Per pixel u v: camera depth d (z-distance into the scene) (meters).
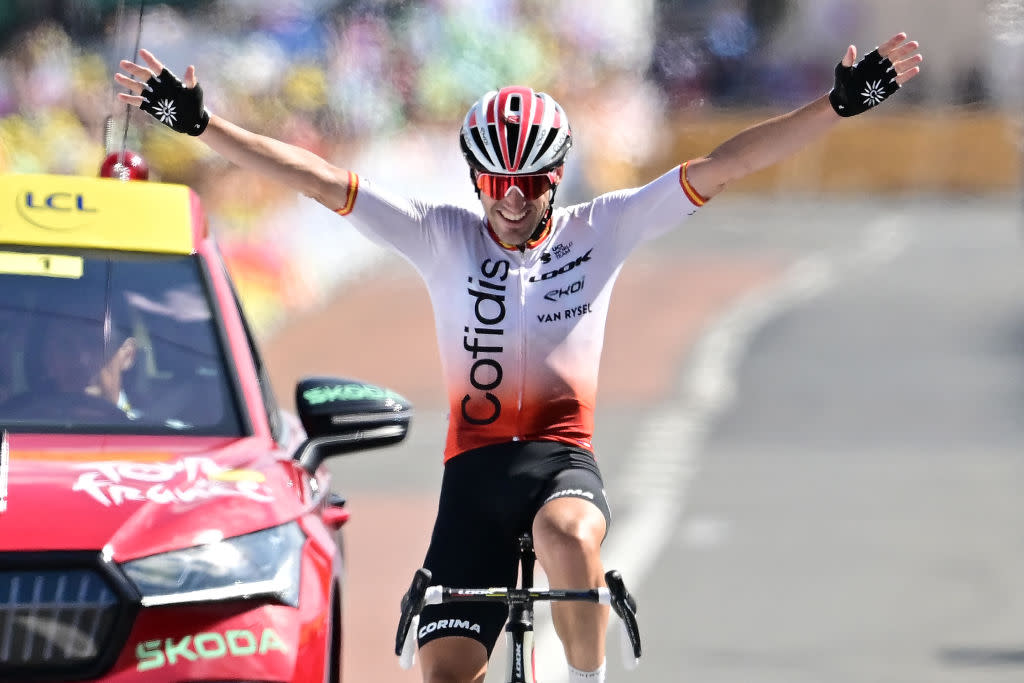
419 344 76.06
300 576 17.73
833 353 74.88
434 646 18.77
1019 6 172.50
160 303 20.61
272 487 18.52
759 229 135.88
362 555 40.03
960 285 100.44
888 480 48.84
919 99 176.38
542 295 19.45
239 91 83.31
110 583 16.64
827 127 19.22
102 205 21.42
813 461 51.69
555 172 18.84
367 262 102.25
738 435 56.25
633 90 148.88
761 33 171.00
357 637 33.00
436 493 47.47
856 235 132.62
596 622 17.50
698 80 166.62
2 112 69.75
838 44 173.12
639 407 61.84
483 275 19.42
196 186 77.50
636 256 114.00
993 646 32.28
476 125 18.59
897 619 34.28
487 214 19.11
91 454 18.33
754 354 74.62
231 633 16.91
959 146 176.00
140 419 19.70
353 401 20.03
